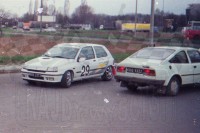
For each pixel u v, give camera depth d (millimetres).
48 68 11656
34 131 6590
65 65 11898
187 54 11773
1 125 6926
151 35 21703
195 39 42562
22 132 6492
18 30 47094
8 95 10148
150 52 11711
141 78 10758
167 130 7012
